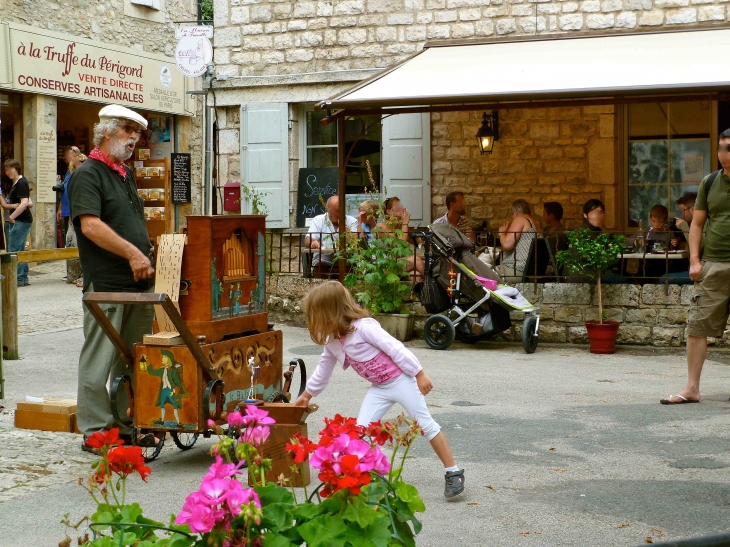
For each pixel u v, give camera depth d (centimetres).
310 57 1475
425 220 1452
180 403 551
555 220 1184
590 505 491
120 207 592
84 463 568
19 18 1717
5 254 916
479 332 1046
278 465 489
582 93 1009
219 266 568
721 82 971
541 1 1364
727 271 729
